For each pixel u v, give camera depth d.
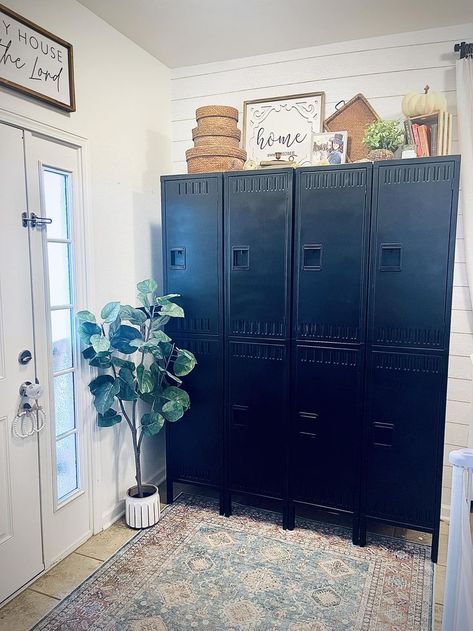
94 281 2.40
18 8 1.91
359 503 2.39
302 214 2.36
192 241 2.59
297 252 2.39
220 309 2.57
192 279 2.62
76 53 2.23
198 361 2.66
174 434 2.76
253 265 2.47
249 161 2.66
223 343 2.59
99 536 2.47
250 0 2.24
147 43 2.69
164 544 2.39
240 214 2.47
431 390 2.23
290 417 2.49
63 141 2.17
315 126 2.79
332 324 2.36
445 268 2.15
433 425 2.24
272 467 2.55
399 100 2.62
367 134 2.37
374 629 1.83
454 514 1.28
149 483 2.98
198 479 2.74
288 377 2.47
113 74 2.51
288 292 2.42
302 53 2.79
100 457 2.50
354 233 2.28
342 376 2.37
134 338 2.36
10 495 1.97
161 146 3.00
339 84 2.73
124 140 2.62
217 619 1.88
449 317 2.17
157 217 2.97
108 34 2.46
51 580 2.11
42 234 2.08
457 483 1.27
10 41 1.84
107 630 1.82
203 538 2.45
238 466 2.62
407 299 2.22
